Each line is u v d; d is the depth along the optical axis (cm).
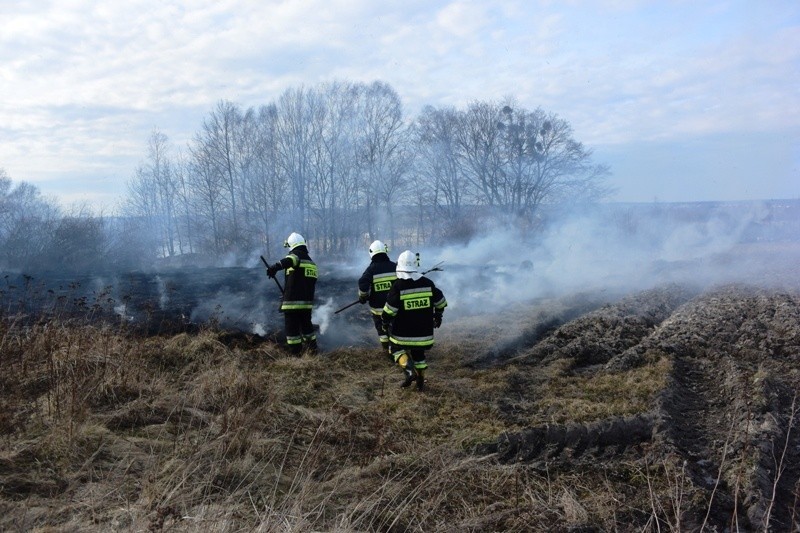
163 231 3494
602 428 549
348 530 369
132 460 418
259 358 730
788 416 572
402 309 663
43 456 421
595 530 402
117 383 568
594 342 835
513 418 588
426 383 690
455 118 3506
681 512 416
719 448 516
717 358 752
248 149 3194
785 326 835
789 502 434
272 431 514
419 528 394
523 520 405
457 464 481
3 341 616
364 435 532
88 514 357
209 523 351
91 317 827
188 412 537
